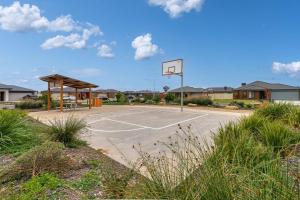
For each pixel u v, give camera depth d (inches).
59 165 161.6
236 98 2015.3
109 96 2390.5
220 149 121.4
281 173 85.8
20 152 203.3
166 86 1601.9
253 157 119.7
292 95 1802.4
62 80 815.7
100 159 195.3
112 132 377.4
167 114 703.1
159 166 108.0
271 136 180.7
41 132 254.1
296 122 292.4
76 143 245.8
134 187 107.3
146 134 357.1
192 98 1225.4
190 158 105.7
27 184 136.7
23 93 1768.0
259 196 73.6
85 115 657.6
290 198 71.9
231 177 85.4
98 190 132.3
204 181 84.5
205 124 459.5
